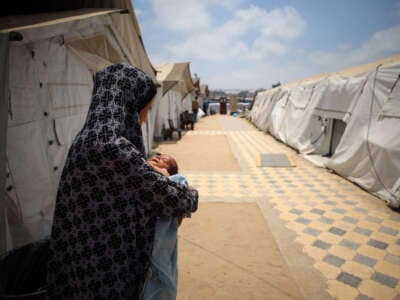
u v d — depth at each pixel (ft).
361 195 18.30
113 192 4.22
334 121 29.45
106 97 4.33
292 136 35.73
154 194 4.29
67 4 14.62
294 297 9.14
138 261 4.62
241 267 10.73
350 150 21.56
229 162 28.63
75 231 4.34
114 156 3.95
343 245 12.25
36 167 9.20
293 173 24.18
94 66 14.21
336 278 10.06
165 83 40.55
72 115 12.27
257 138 46.37
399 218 14.76
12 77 8.14
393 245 12.17
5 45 6.08
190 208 4.86
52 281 4.65
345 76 26.71
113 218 4.29
